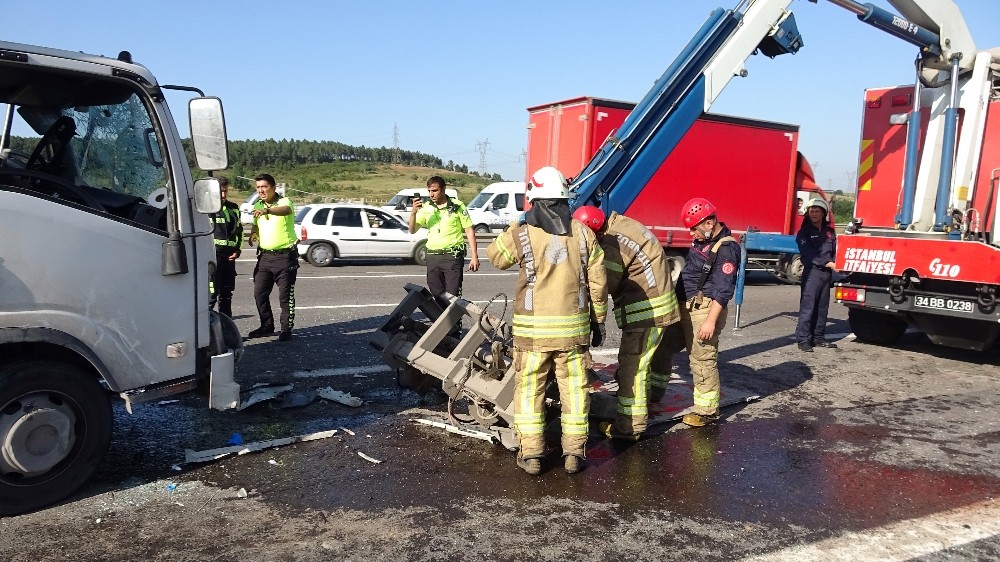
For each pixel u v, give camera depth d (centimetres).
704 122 1446
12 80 407
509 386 466
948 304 728
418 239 1742
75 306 382
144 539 356
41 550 343
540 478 446
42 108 436
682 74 636
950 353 835
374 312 996
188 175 425
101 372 393
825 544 371
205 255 435
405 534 368
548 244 430
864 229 862
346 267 1645
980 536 385
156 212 426
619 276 497
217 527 370
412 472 449
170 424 523
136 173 429
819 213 820
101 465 445
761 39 670
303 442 495
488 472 452
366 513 391
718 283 529
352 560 341
